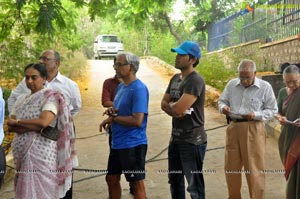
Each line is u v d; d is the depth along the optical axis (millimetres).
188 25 27719
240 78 4871
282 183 6188
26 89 4832
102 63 24453
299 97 4445
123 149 4559
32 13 11164
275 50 13672
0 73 12695
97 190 6105
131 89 4574
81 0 12359
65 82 4996
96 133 9672
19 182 3971
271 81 10578
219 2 23109
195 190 4539
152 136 9234
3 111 4016
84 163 7438
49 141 4008
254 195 4809
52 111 3943
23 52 13383
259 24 15953
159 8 14453
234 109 4934
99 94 15250
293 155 4340
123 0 17141
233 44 18875
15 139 4027
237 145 4961
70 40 16047
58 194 4109
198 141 4527
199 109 4523
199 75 4508
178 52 4449
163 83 17062
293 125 4410
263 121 4902
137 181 4609
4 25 11727
